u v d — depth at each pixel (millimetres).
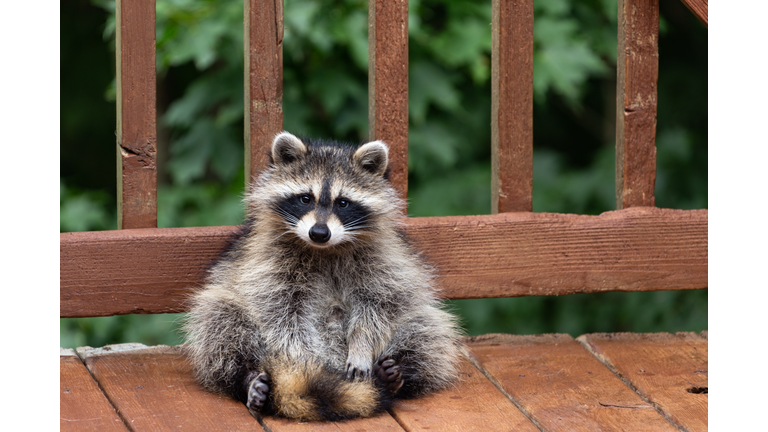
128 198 2602
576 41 3199
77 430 2438
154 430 2436
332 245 2545
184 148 3197
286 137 2598
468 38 3141
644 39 2664
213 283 2580
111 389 2527
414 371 2537
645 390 2541
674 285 2695
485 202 3248
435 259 2650
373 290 2561
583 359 2637
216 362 2518
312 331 2559
